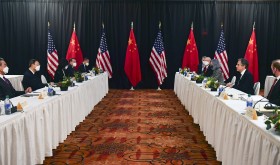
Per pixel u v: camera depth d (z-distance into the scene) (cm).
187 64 1036
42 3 1045
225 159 358
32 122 347
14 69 1068
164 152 433
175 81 962
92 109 714
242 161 307
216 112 427
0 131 281
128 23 1055
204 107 509
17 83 848
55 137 429
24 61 1069
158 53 989
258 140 271
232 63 1055
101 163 389
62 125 458
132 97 908
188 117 657
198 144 471
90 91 685
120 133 529
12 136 304
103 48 998
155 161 397
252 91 544
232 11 1037
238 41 1049
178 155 421
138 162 393
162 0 1041
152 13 1048
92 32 1058
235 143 330
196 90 591
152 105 787
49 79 1051
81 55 1041
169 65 1070
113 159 404
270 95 448
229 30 1045
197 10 1043
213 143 439
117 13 1052
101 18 1052
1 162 284
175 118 646
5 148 292
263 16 1035
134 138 500
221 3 1035
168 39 1057
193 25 1049
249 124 295
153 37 1058
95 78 754
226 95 416
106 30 1057
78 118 568
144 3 1045
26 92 491
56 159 402
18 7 1050
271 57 1053
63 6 1048
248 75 551
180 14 1046
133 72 1036
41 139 370
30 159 336
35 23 1053
